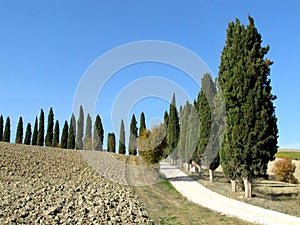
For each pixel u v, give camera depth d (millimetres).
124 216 15000
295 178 37219
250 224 14117
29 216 12719
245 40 23625
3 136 59000
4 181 20766
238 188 24828
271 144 21375
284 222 14422
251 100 21578
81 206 15695
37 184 21094
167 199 20703
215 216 15711
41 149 40656
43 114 59031
